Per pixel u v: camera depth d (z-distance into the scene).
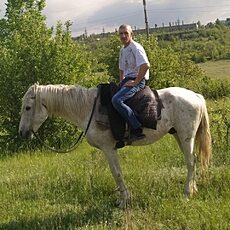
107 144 5.48
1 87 11.73
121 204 5.48
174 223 4.75
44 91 5.53
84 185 6.32
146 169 6.89
